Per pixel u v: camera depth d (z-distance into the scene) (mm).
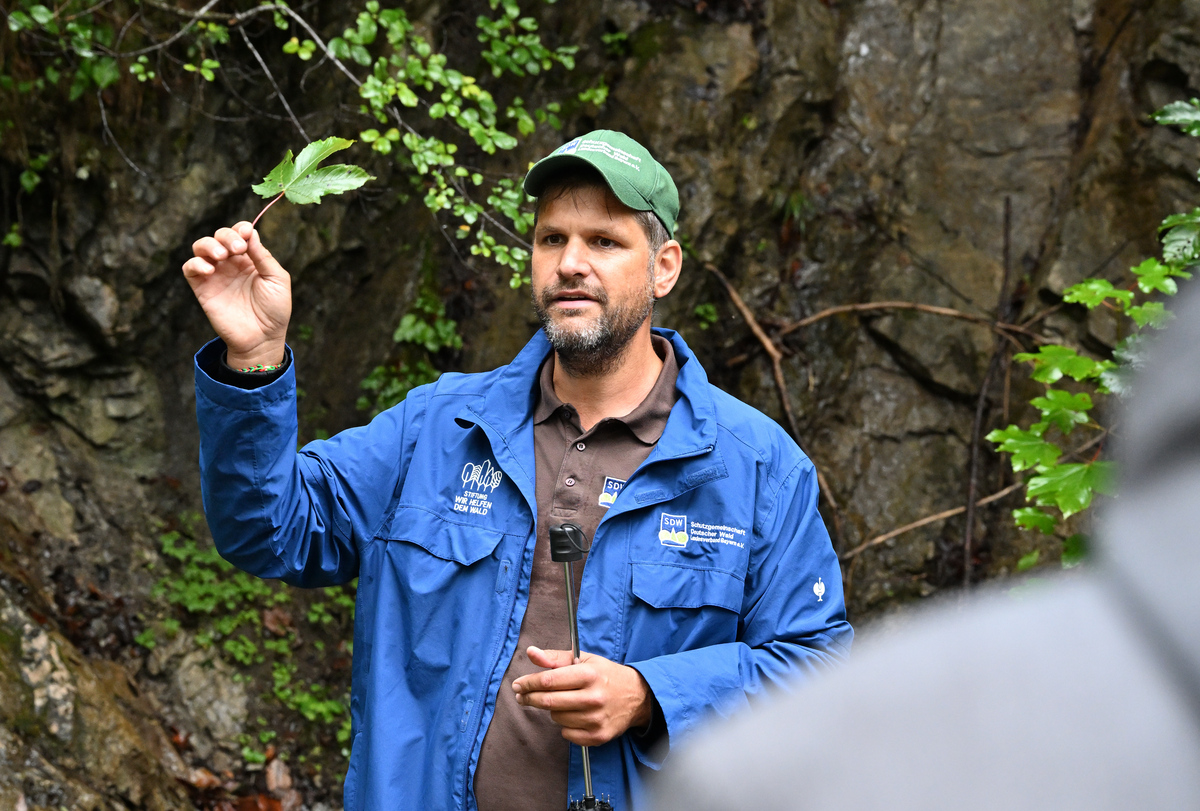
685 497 2088
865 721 412
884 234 6070
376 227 5594
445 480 2152
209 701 4707
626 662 2000
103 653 4578
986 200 6082
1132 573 363
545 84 5820
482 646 2014
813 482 2205
